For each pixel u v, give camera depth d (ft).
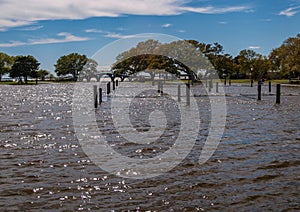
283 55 310.45
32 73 433.89
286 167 44.19
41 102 155.74
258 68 352.49
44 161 47.88
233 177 40.50
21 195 35.70
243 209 32.14
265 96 167.32
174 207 32.71
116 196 35.32
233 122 83.46
